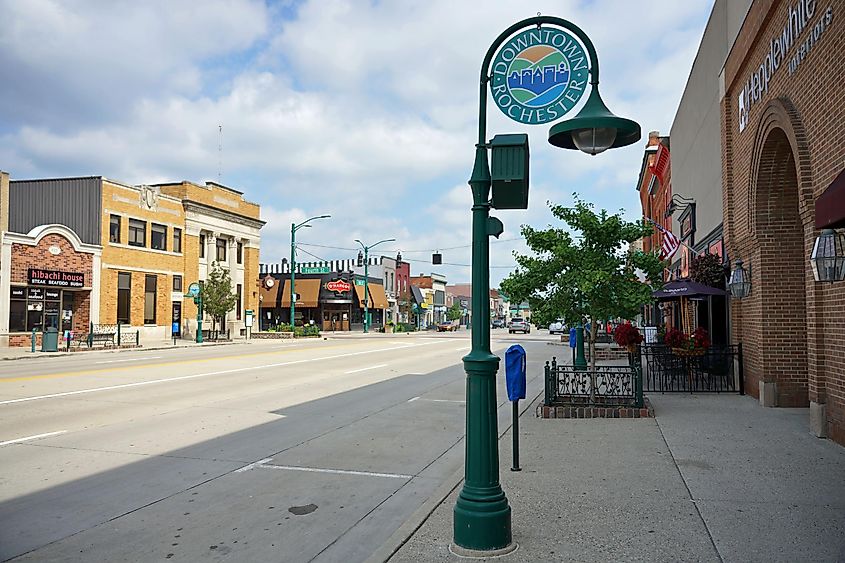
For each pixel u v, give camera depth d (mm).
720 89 15953
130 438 9812
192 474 7824
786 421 10523
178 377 18062
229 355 28031
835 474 7203
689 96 22594
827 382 9078
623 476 7223
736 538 5246
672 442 8992
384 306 78500
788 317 12102
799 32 9672
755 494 6469
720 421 10578
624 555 4922
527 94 5605
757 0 11648
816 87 9008
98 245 36812
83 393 14430
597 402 11891
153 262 41094
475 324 5289
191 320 44344
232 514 6387
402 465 8453
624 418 11008
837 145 8305
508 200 5395
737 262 13289
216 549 5480
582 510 6023
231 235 49344
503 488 6793
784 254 12172
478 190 5402
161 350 32719
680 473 7312
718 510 5969
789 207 12133
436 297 110812
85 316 36062
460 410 12930
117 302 38344
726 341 16594
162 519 6203
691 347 14438
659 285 11750
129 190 39344
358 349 33500
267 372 19953
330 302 69125
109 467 8086
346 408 13078
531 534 5402
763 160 11828
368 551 5492
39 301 33250
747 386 13719
